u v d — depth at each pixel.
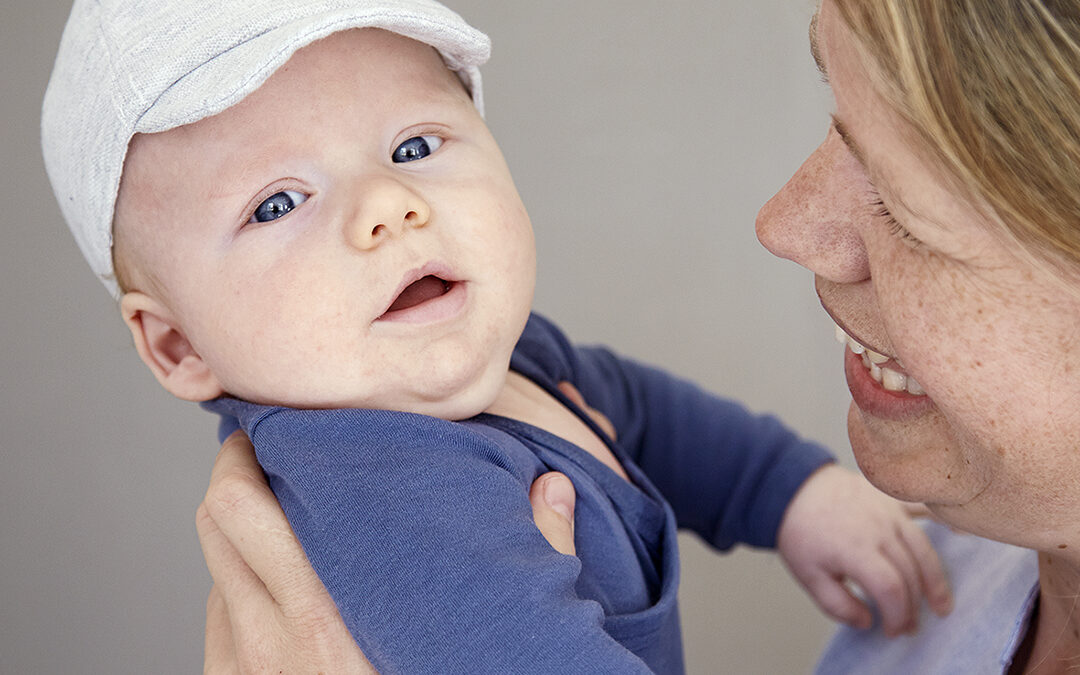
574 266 2.15
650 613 0.94
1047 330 0.63
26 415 1.89
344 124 0.94
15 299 1.87
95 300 1.89
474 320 0.96
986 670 0.94
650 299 2.16
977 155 0.57
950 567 1.17
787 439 1.41
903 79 0.59
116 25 0.93
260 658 0.83
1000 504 0.75
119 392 1.91
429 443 0.86
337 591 0.79
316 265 0.91
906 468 0.82
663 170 2.14
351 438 0.86
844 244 0.76
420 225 0.92
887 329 0.73
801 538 1.32
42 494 1.90
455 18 1.04
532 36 2.11
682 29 2.12
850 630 1.29
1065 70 0.54
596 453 1.06
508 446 0.93
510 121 2.12
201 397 1.04
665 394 1.43
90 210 0.99
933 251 0.66
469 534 0.79
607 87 2.13
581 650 0.75
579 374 1.33
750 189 2.15
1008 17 0.55
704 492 1.40
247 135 0.92
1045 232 0.57
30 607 1.89
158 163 0.94
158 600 1.93
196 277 0.95
